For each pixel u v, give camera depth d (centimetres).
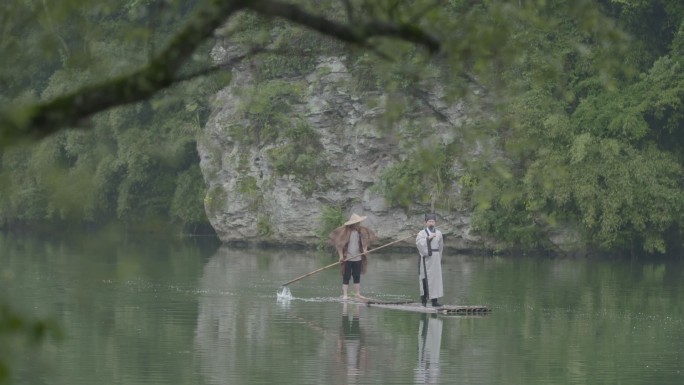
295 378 3944
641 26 11125
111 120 12344
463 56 1898
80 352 4466
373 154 10869
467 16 1897
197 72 1688
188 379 3897
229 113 11262
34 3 1688
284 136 11019
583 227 10481
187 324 5362
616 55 2180
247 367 4159
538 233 10631
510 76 2239
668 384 3925
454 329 5303
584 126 10462
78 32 1828
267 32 2039
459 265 9419
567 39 2273
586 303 6494
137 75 1500
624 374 4116
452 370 4147
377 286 7419
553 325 5488
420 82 2167
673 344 4891
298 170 11050
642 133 10325
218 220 11594
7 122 1345
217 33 2016
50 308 5906
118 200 13162
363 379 3941
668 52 11200
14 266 8431
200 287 7169
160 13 1830
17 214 11694
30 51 1720
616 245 10500
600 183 10350
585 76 10869
